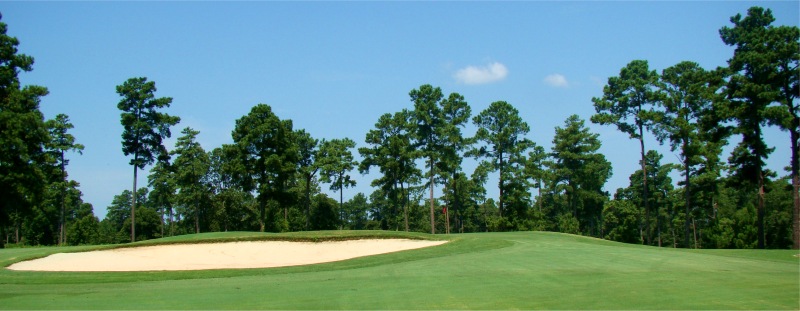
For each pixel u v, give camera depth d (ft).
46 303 44.96
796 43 116.06
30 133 105.19
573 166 240.94
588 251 83.82
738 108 122.52
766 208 205.16
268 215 225.97
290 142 186.39
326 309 39.78
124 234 263.90
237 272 73.10
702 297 41.83
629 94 160.86
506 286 49.19
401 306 40.45
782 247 201.16
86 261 91.86
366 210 378.53
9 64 110.93
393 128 205.98
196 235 128.77
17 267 83.76
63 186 193.77
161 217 261.03
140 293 51.03
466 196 293.84
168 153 180.55
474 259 76.13
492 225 210.79
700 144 149.79
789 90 121.70
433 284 51.83
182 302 44.29
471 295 44.57
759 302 39.73
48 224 230.48
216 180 273.13
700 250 97.91
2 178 103.86
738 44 128.57
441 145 200.13
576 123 239.91
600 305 39.17
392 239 109.91
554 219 279.08
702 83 149.18
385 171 207.31
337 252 100.89
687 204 154.20
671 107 154.71
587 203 254.06
